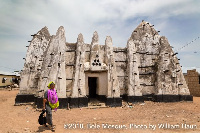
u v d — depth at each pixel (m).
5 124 6.21
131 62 12.34
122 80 12.33
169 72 12.83
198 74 17.73
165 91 12.38
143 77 12.93
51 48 10.71
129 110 9.48
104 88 11.48
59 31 11.11
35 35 13.02
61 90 10.03
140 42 14.19
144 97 12.62
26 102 11.35
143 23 15.33
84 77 10.79
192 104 11.27
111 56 11.73
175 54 13.05
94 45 11.70
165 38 14.12
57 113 8.58
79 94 10.35
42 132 5.27
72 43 11.80
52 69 10.10
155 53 13.96
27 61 12.15
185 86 12.81
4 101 12.78
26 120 6.95
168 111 8.80
